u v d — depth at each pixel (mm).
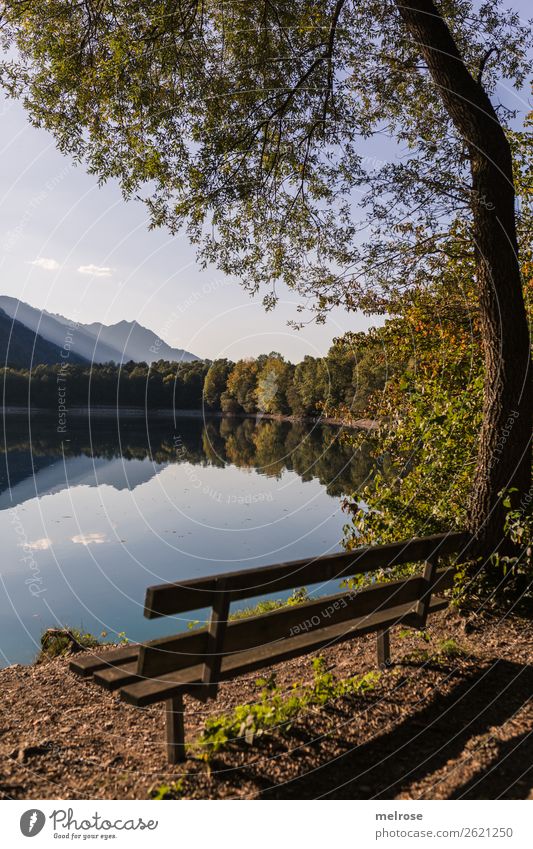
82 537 14625
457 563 5754
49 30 8188
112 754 3465
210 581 3109
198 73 8750
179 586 2986
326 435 49000
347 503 7023
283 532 14820
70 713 4094
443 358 8477
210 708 4078
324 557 3697
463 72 5941
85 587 10820
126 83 8305
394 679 4184
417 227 9070
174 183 8898
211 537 14422
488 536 5766
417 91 9180
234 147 9078
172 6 8305
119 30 8086
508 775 3125
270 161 9594
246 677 4621
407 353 10211
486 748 3357
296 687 4184
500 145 5879
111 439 46406
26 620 9102
